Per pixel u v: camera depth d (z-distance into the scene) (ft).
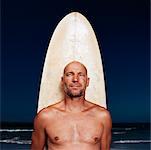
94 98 5.92
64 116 5.31
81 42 5.95
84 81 5.24
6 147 28.91
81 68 5.22
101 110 5.43
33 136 5.49
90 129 5.28
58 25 6.01
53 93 5.88
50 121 5.31
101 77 5.99
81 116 5.31
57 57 5.93
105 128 5.41
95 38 6.01
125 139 37.60
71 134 5.24
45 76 5.96
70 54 5.91
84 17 6.02
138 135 44.16
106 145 5.45
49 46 5.99
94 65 5.96
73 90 5.20
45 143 5.44
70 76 5.21
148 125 81.30
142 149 28.07
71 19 5.99
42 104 5.94
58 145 5.23
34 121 5.45
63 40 5.95
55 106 5.41
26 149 27.73
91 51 5.96
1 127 61.36
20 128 58.49
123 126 74.95
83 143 5.23
